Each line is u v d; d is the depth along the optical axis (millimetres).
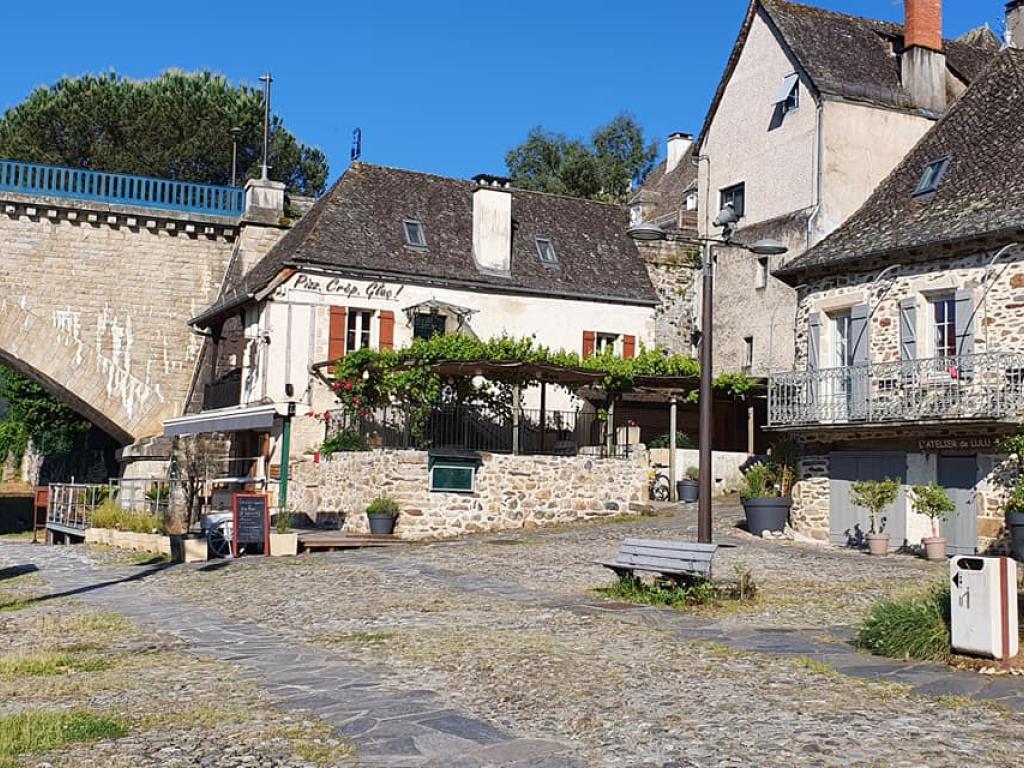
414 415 23078
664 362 24859
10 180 32062
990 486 18438
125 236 33094
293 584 16031
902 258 20344
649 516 24375
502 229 30656
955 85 30297
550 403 29234
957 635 9219
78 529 28594
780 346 29328
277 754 6754
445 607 13211
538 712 7742
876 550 19094
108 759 6656
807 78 28562
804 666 9211
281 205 34125
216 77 52250
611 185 61094
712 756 6543
